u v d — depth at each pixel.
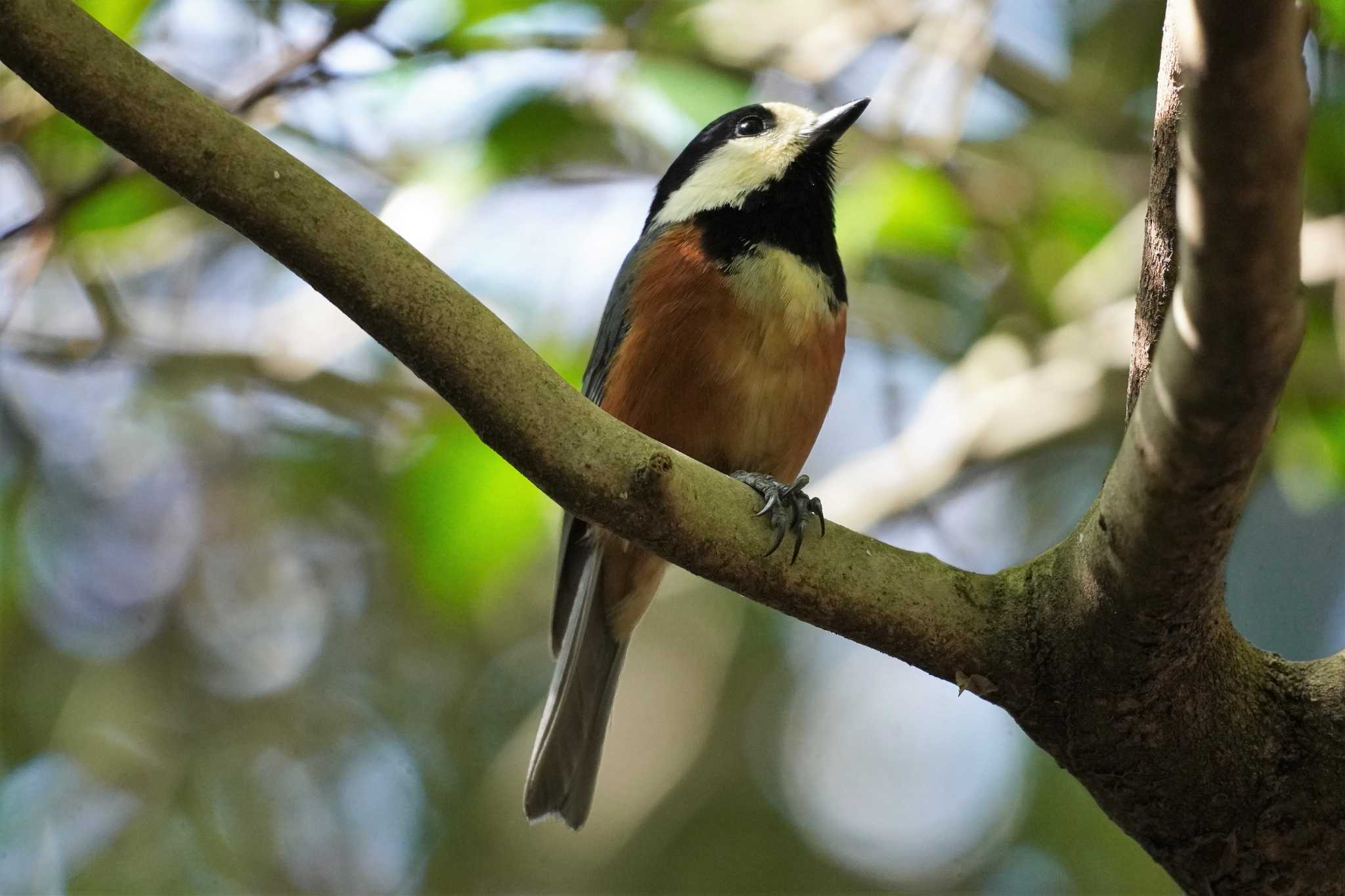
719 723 14.53
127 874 13.43
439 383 5.15
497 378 5.12
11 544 12.78
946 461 11.75
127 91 4.87
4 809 13.37
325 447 12.98
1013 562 14.52
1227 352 4.08
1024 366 12.13
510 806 14.07
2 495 12.83
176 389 12.71
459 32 9.63
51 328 12.03
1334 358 10.83
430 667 14.91
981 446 11.79
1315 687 5.54
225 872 13.80
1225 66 3.63
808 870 14.14
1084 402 11.73
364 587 14.82
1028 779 14.03
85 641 14.12
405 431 11.29
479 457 9.79
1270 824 5.60
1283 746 5.54
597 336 9.35
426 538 9.95
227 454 14.52
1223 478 4.46
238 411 14.34
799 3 11.75
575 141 10.69
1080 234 11.38
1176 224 5.14
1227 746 5.52
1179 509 4.60
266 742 14.39
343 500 13.85
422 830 14.39
